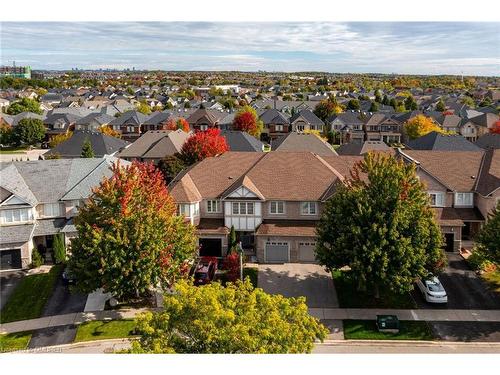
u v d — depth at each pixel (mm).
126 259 29984
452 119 107438
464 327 29328
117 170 32875
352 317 30781
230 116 112875
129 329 29719
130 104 160125
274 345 19219
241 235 41375
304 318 21250
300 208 40281
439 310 31359
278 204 40406
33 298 34344
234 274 35719
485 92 187625
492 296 32938
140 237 29750
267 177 41531
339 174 43562
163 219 31328
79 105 164125
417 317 30531
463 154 45625
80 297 34312
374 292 33219
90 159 47406
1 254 39312
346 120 111750
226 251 40188
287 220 40469
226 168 43719
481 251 33219
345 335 28750
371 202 30828
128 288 30328
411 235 30531
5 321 31297
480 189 41344
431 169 44062
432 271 31703
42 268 39375
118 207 30969
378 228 30141
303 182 40906
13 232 39906
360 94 195125
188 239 32469
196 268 36500
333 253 31391
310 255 39188
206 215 41719
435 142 64000
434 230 31234
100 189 32281
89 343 28266
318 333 21484
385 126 108125
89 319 31141
